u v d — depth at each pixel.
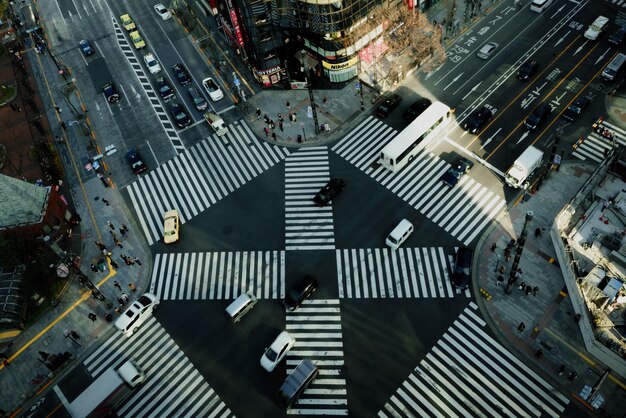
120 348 52.31
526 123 63.88
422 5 81.69
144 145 72.00
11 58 90.69
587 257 49.84
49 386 50.75
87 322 54.91
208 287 55.66
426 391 45.47
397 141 61.62
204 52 84.25
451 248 55.06
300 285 52.62
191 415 46.62
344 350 49.00
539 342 47.06
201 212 62.81
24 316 56.03
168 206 64.19
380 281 53.53
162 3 95.00
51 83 84.62
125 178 68.44
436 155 63.94
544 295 50.03
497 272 52.34
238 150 68.94
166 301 55.22
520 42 75.56
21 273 58.62
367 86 73.75
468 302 50.75
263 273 55.91
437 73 73.94
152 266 58.53
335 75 73.31
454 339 48.41
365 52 72.94
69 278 58.56
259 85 77.25
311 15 65.25
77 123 76.75
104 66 85.44
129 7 96.19
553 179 58.84
